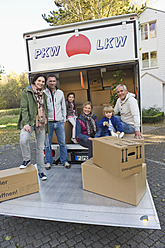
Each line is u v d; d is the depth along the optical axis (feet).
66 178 10.08
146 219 6.54
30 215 7.20
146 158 17.53
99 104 16.06
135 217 6.66
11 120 59.98
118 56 10.96
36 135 9.82
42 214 7.20
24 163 9.16
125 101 11.90
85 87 14.93
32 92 8.93
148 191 8.39
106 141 8.03
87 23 11.09
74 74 14.94
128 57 10.87
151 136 27.76
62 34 11.53
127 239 7.61
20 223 8.98
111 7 33.91
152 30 50.42
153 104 49.03
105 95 15.83
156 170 14.58
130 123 12.13
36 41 11.93
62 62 11.68
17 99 105.40
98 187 8.27
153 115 43.06
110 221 6.60
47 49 11.82
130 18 10.62
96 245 7.30
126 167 7.09
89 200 7.83
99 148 8.10
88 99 16.20
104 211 7.06
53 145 12.25
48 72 11.98
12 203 7.94
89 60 11.34
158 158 17.40
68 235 7.96
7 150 23.52
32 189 8.63
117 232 8.05
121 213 6.88
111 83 15.61
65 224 8.73
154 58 50.80
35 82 9.18
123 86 11.86
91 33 11.18
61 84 15.33
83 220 6.75
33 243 7.56
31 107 9.02
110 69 15.52
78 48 11.41
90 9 35.50
